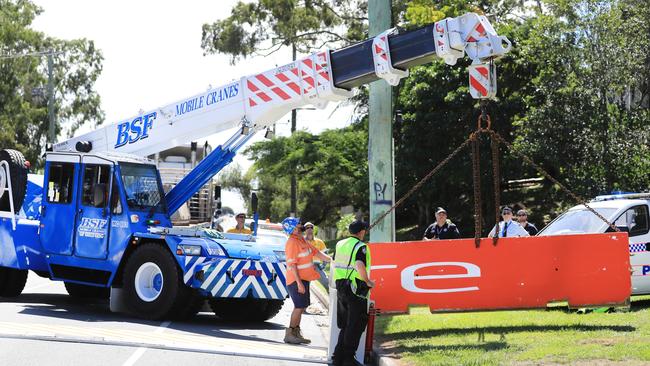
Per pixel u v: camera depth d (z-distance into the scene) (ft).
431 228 68.13
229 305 67.46
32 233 67.62
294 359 46.80
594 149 109.50
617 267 53.01
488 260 52.39
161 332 53.47
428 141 144.46
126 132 65.51
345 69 54.80
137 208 62.85
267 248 62.54
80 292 77.00
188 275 58.03
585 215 64.49
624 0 113.29
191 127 62.59
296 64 57.16
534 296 52.47
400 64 52.11
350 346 45.11
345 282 45.29
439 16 78.28
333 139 183.73
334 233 247.09
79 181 64.39
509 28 141.49
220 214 79.20
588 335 46.16
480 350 43.78
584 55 112.27
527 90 138.62
